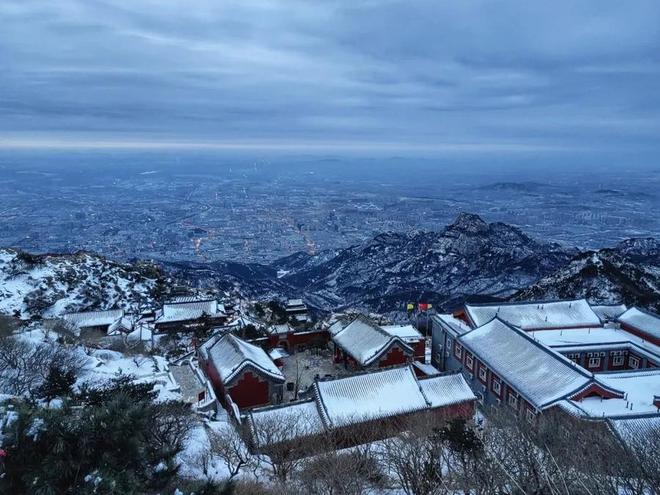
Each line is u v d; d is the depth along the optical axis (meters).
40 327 70.12
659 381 54.94
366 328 72.62
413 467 32.41
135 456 15.74
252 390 56.50
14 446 14.04
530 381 53.59
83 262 124.25
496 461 27.61
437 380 52.88
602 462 27.30
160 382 53.12
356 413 46.34
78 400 31.86
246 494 29.17
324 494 30.28
